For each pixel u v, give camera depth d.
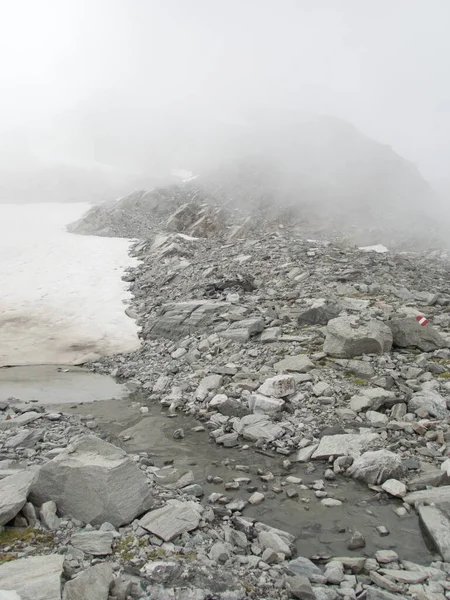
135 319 24.31
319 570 6.77
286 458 11.04
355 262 28.88
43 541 6.71
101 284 29.94
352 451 10.85
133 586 5.81
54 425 12.68
